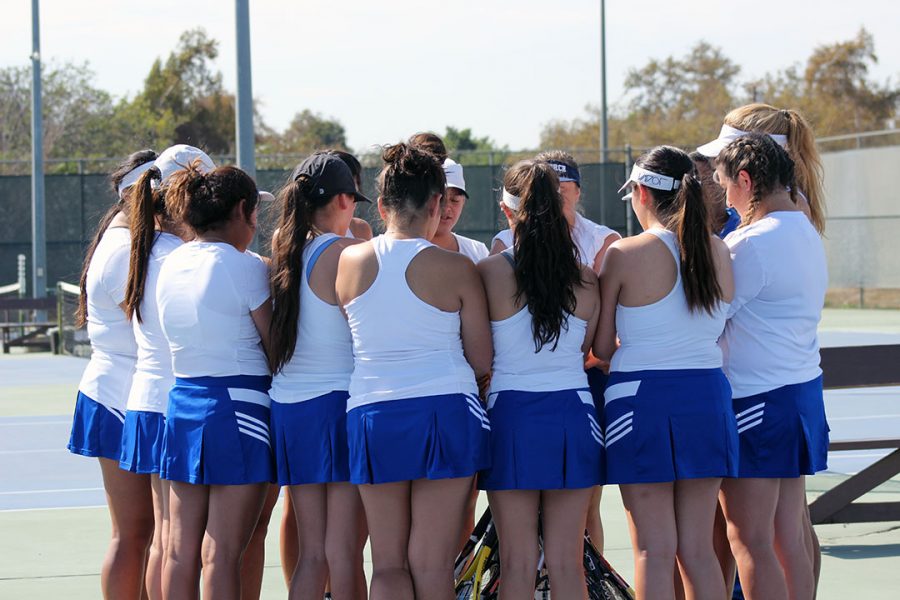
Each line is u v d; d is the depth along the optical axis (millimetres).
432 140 9586
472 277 7547
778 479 7926
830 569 10953
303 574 7918
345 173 8039
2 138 83625
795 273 7820
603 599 8180
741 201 8141
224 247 7891
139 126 88500
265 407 7883
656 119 112500
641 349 7594
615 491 15102
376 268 7473
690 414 7480
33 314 45625
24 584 10711
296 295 7734
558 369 7609
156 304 8031
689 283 7465
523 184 7645
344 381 7777
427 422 7348
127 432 8148
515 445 7492
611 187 46594
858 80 102125
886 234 51500
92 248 8742
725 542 8750
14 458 18469
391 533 7566
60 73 84562
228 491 7770
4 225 45500
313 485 7918
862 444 12266
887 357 11523
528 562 7645
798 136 8844
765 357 7875
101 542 12492
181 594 7816
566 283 7512
